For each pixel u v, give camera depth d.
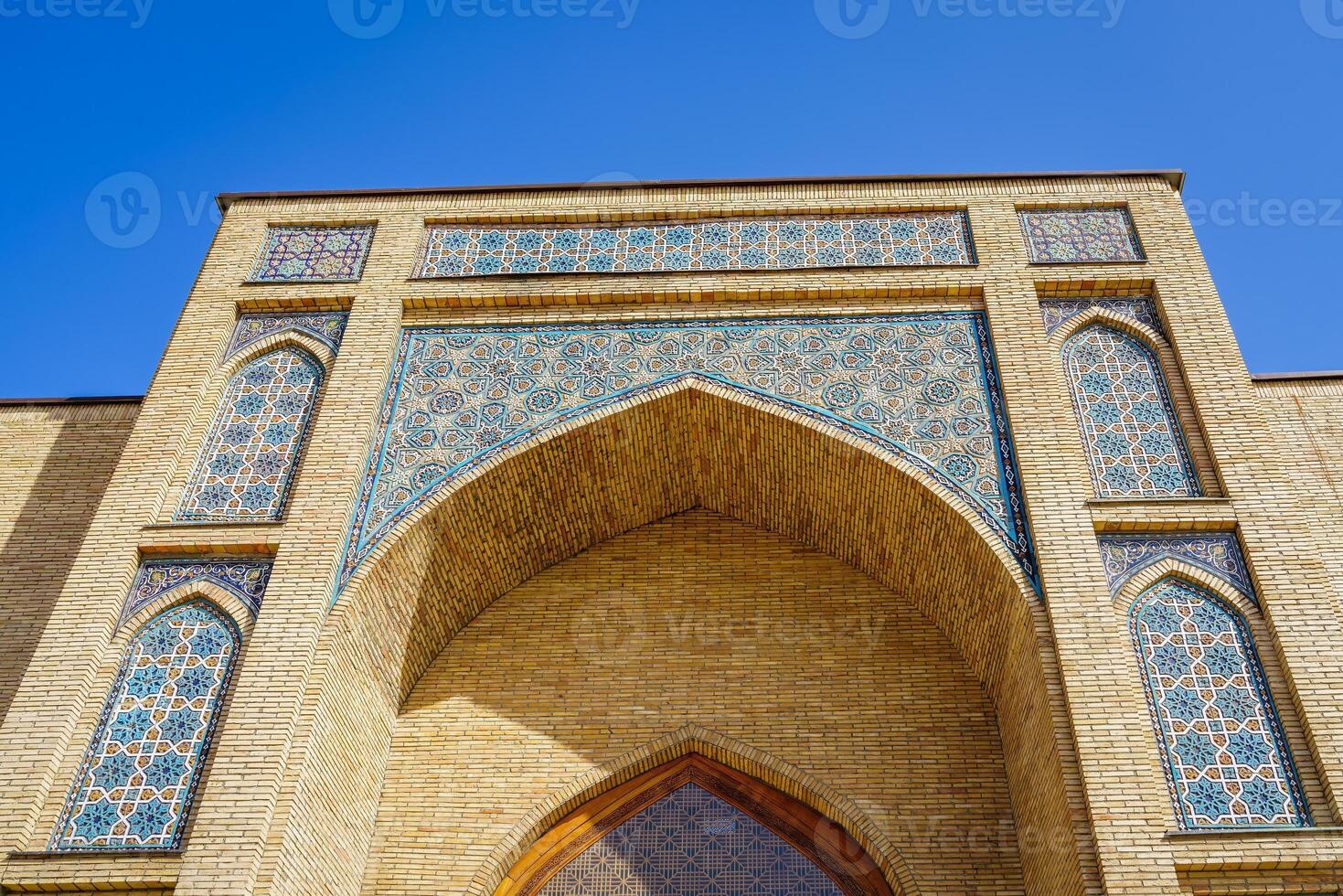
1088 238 10.03
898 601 9.84
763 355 9.46
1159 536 8.29
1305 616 7.82
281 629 8.08
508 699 9.47
